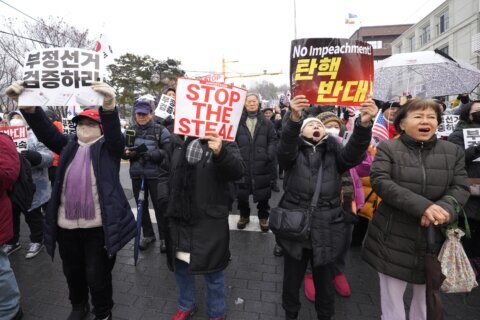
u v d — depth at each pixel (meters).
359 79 2.18
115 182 2.46
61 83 2.20
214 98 2.19
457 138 3.32
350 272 3.45
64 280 3.34
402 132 2.26
